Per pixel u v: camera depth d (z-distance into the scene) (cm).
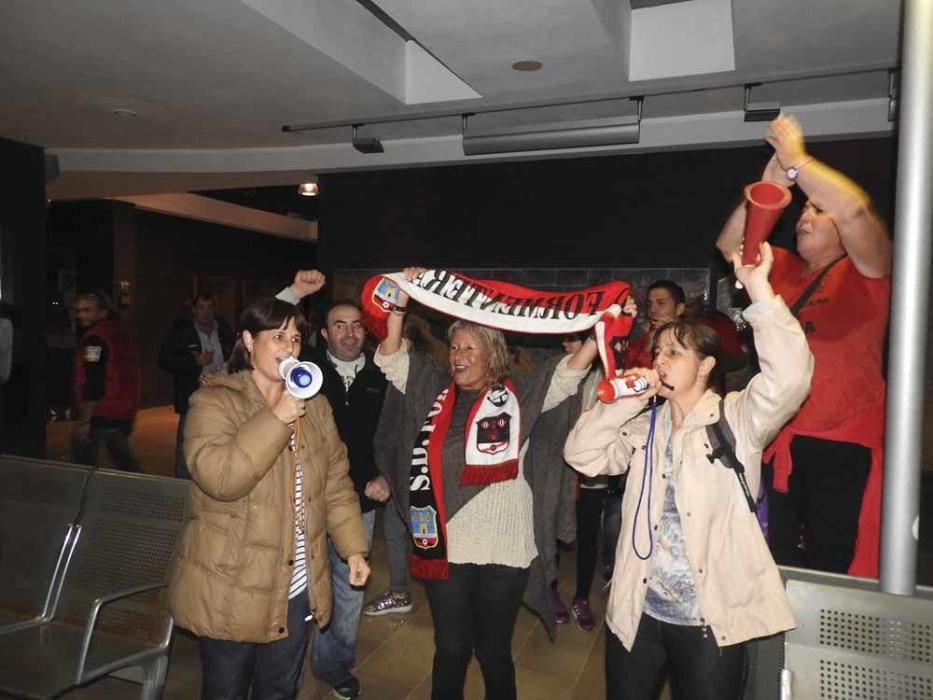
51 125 615
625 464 207
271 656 204
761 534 180
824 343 273
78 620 262
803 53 432
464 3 373
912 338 165
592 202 620
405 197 688
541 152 604
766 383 170
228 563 189
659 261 599
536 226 640
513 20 393
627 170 609
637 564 188
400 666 328
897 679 165
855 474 265
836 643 171
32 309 682
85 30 403
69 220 1120
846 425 265
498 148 552
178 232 1245
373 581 441
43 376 693
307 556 204
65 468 280
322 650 290
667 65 476
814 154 548
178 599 193
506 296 238
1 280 657
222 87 505
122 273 1120
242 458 181
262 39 414
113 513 267
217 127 617
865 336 267
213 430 192
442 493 223
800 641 174
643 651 190
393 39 520
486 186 657
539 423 236
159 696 243
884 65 439
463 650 222
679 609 182
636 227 607
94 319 491
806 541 280
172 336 572
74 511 274
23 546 279
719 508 180
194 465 186
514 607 223
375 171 698
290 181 771
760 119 495
